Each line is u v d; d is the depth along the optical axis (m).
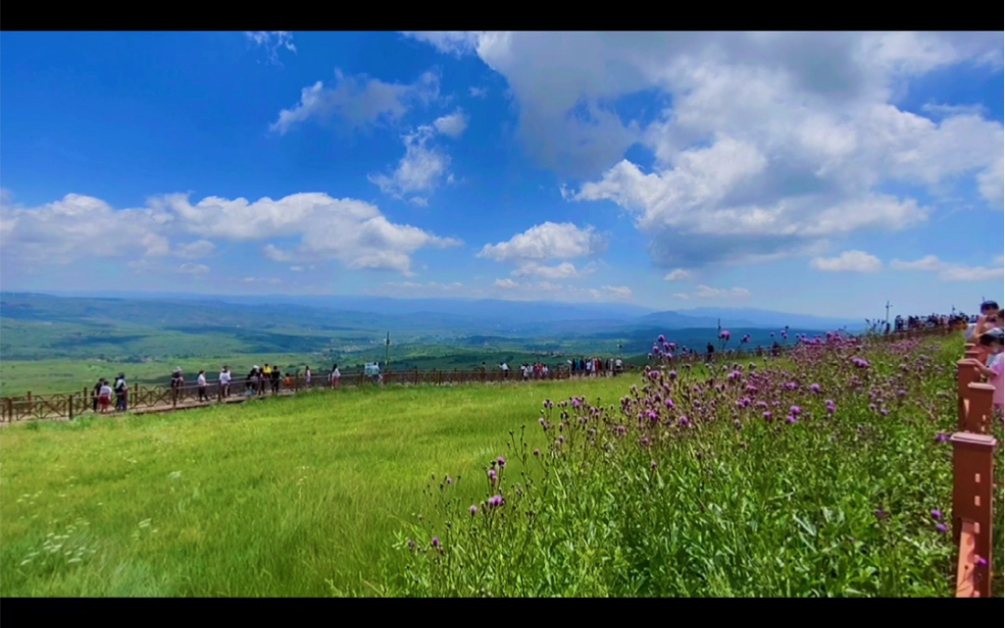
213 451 15.30
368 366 41.34
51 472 13.12
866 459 4.50
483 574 4.46
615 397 17.67
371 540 6.29
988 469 3.10
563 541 4.55
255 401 33.50
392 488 8.70
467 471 9.48
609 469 5.48
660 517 4.36
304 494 8.75
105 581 5.70
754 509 3.93
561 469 5.77
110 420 26.41
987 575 2.99
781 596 3.34
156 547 6.75
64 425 24.47
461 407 23.14
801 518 3.90
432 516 6.73
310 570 5.71
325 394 35.81
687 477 4.61
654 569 4.07
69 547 6.75
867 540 3.75
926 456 4.95
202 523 7.72
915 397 7.04
